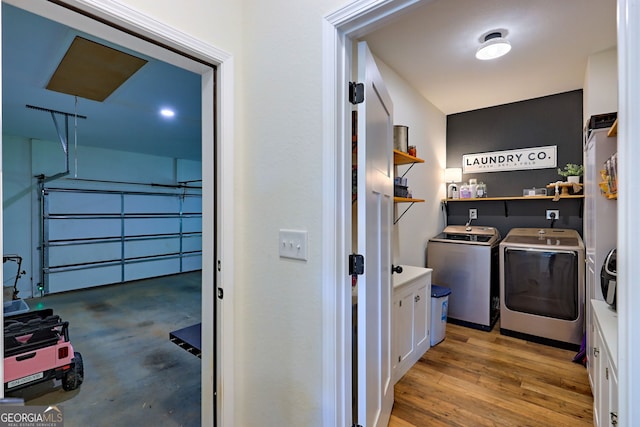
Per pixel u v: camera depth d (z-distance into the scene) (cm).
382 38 239
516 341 300
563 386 222
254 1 152
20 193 514
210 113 154
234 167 154
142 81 273
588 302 241
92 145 570
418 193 346
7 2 100
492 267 333
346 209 128
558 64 278
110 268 609
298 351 135
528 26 222
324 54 124
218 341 153
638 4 72
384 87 169
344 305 127
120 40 128
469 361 260
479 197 376
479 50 248
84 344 311
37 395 219
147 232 668
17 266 504
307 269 131
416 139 338
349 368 131
